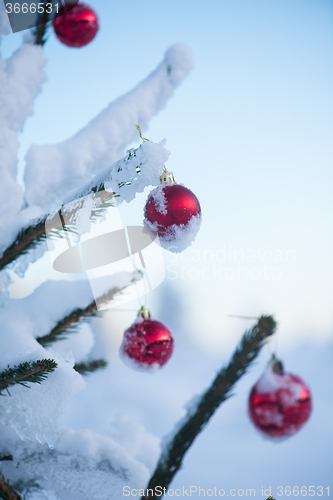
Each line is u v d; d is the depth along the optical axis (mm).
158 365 876
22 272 845
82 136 867
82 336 956
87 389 1967
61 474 833
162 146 788
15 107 847
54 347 931
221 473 1545
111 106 888
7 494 784
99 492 829
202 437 1831
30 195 848
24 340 791
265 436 905
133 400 1976
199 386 2215
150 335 865
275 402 881
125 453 849
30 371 741
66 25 880
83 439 851
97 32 904
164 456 864
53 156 853
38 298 891
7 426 849
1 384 750
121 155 886
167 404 1984
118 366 2107
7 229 825
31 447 846
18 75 847
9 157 847
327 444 1771
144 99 890
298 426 892
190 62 897
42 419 759
